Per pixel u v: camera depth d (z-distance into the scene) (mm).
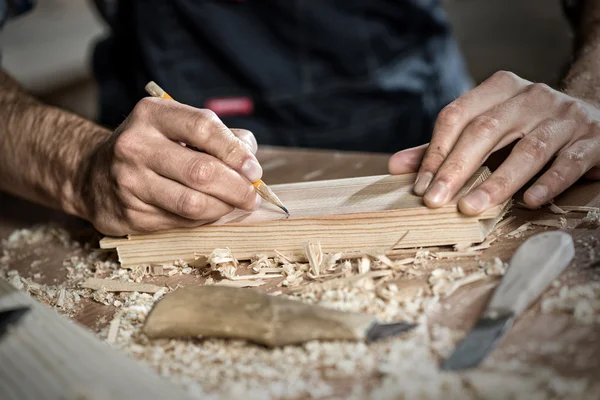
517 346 811
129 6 2080
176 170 1097
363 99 2168
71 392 745
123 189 1143
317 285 1023
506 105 1176
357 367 819
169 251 1199
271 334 875
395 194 1136
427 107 2246
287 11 2037
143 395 738
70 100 3613
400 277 1021
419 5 2150
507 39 4176
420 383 763
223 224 1149
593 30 1596
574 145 1164
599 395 710
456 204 1053
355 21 2088
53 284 1236
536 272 897
